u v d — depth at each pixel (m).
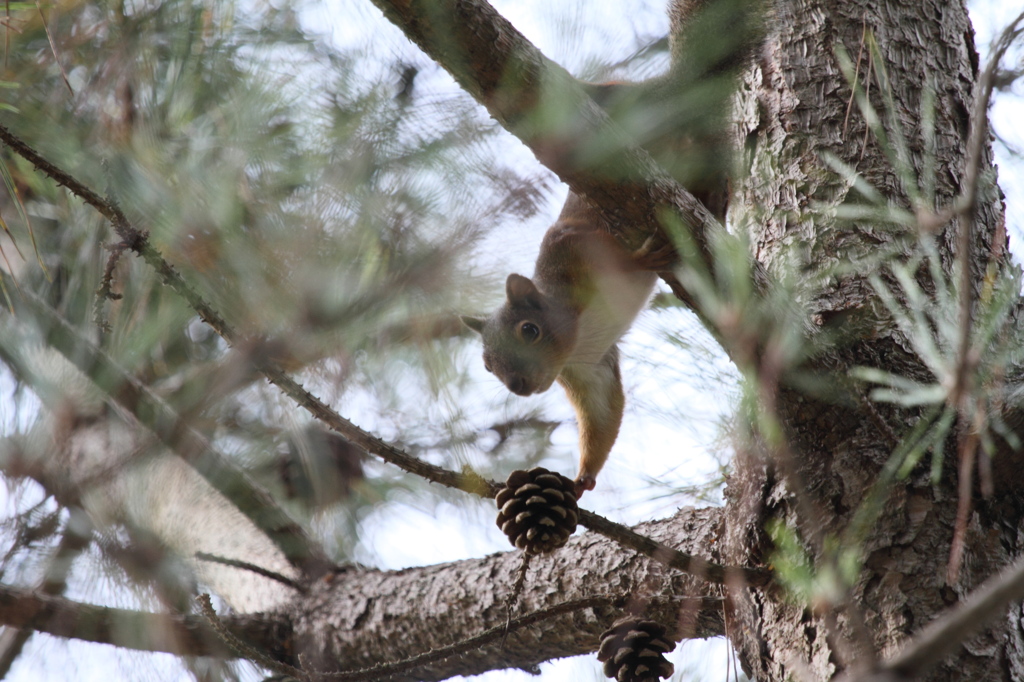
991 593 2.31
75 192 4.46
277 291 4.76
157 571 6.75
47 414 6.73
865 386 4.84
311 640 6.98
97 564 6.54
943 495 4.70
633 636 5.39
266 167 5.15
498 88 4.50
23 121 5.50
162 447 6.30
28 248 6.39
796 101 5.93
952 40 6.05
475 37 4.37
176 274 4.62
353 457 7.74
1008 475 4.66
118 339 5.97
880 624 4.46
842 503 4.80
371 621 6.84
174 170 5.14
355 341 4.84
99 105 5.62
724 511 5.59
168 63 5.75
